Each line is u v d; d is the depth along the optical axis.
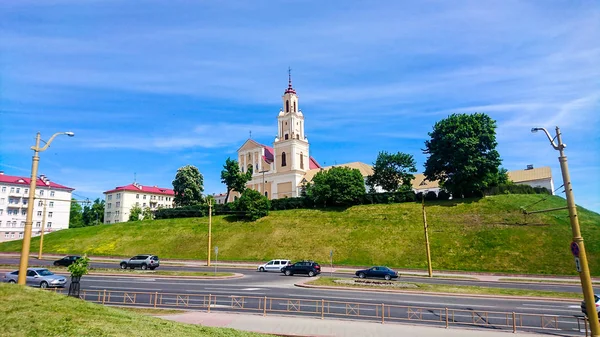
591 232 46.66
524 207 54.19
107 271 37.94
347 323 17.48
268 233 60.97
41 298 13.06
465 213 55.56
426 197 64.12
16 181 92.19
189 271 41.16
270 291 27.64
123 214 113.06
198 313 19.09
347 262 50.12
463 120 62.06
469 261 45.88
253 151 100.25
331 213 65.44
